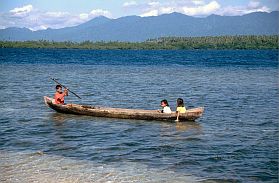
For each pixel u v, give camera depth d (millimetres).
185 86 42375
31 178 12852
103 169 13891
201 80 49875
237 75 57906
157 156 15562
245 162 14773
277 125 21562
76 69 69812
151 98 32781
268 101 31047
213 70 69250
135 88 40000
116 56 138750
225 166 14320
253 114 25109
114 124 21578
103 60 107625
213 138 18516
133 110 23234
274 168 14062
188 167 14211
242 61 102875
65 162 14641
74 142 17672
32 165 14219
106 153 15922
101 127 20812
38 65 80000
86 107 23672
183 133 19562
